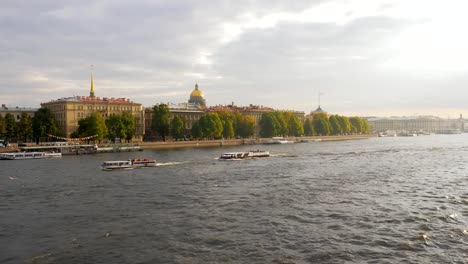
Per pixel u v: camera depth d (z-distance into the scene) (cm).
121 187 8188
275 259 4266
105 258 4350
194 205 6506
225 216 5841
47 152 16062
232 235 5003
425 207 6284
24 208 6425
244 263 4178
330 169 10900
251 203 6606
